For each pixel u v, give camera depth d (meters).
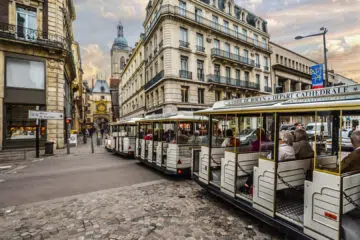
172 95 20.48
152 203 4.90
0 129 13.66
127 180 7.06
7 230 3.68
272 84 32.47
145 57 28.83
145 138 9.42
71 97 27.14
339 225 2.52
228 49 26.31
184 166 6.96
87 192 5.77
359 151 2.98
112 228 3.72
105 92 77.88
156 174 7.95
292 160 3.73
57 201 5.08
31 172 8.38
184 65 21.81
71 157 12.57
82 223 3.92
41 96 15.36
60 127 16.27
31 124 14.98
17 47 14.41
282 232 3.55
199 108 22.25
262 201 3.64
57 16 16.38
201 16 23.12
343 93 2.78
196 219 4.07
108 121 76.50
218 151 5.55
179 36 21.30
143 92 29.69
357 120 5.81
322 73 10.95
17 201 5.12
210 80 23.17
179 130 7.68
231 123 6.57
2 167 9.51
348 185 2.61
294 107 3.17
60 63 16.34
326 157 4.33
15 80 14.48
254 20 30.92
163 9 20.88
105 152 15.02
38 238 3.40
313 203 2.85
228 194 4.52
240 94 27.25
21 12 15.13
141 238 3.37
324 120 5.23
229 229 3.68
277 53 34.00
